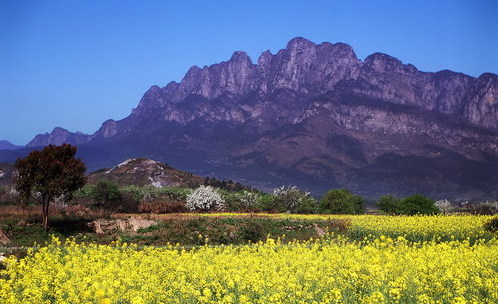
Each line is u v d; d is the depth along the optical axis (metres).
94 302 15.36
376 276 18.00
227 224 46.56
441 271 19.52
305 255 24.98
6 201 57.25
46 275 19.44
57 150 41.81
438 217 50.19
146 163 130.75
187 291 16.81
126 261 23.09
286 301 16.16
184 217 48.69
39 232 39.81
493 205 87.50
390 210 76.38
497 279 17.95
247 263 22.44
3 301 16.20
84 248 29.83
